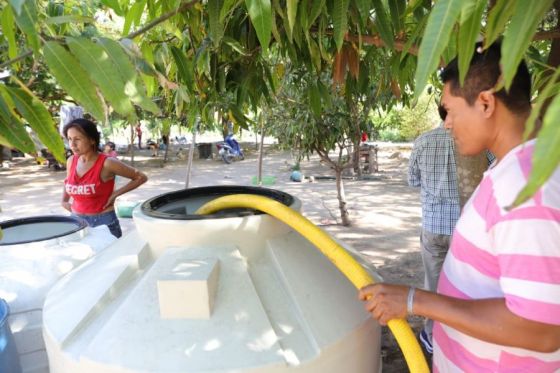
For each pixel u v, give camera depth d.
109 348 1.15
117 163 3.23
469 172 1.74
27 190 9.52
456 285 1.05
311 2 1.57
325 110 5.15
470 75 0.94
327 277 1.42
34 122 0.87
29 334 1.81
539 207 0.80
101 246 2.18
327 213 6.85
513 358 0.97
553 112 0.39
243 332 1.16
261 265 1.38
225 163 13.62
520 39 0.51
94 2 2.75
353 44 1.95
